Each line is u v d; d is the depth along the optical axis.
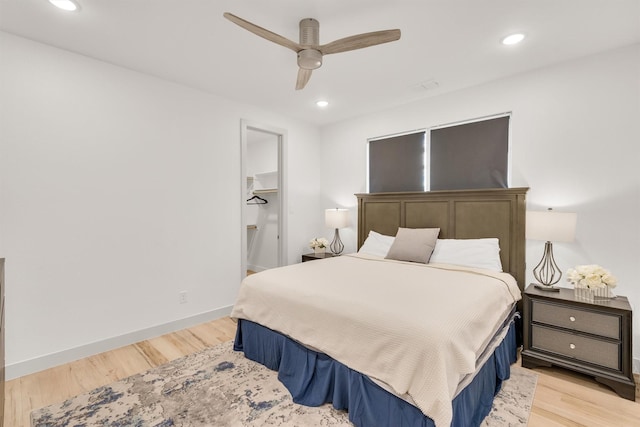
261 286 2.40
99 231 2.66
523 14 1.99
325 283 2.29
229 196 3.59
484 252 2.89
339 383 1.84
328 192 4.67
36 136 2.34
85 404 1.95
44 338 2.38
